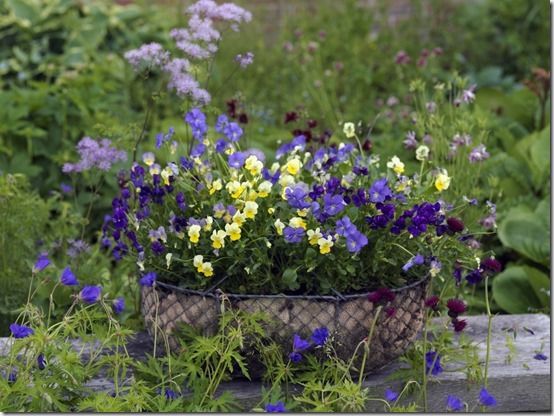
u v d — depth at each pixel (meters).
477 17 7.52
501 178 4.77
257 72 6.64
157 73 5.89
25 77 5.90
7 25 6.30
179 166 3.08
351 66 6.59
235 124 3.11
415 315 2.92
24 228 3.79
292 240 2.71
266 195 2.80
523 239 4.16
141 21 6.74
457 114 4.44
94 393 2.77
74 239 4.08
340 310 2.79
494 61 7.43
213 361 2.81
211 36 3.46
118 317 3.40
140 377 2.92
